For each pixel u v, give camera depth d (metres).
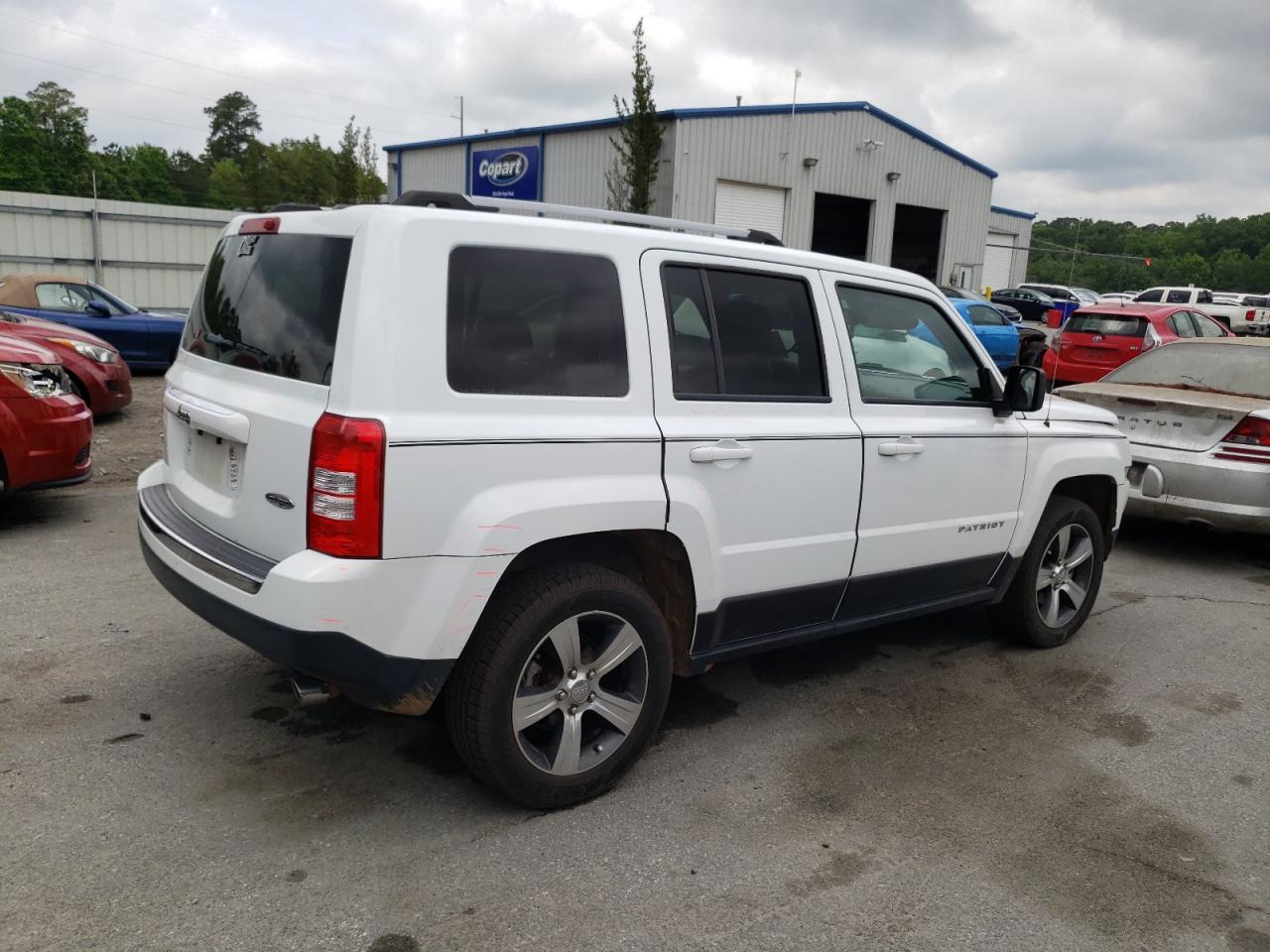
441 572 2.82
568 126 25.59
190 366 3.54
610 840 3.10
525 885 2.84
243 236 3.45
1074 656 5.01
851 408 3.89
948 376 4.37
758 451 3.52
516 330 2.99
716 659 3.66
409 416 2.75
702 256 3.49
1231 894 2.97
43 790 3.20
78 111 80.88
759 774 3.58
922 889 2.92
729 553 3.50
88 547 5.95
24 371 6.00
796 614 3.88
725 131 23.94
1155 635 5.41
